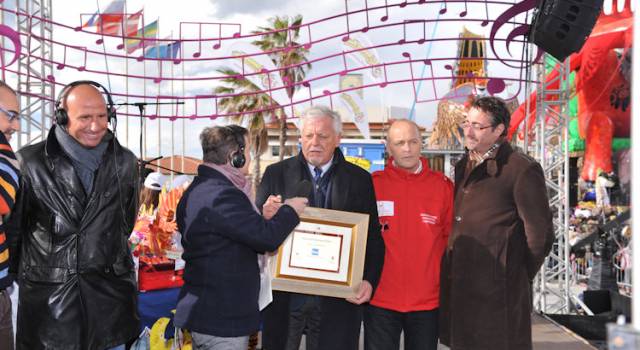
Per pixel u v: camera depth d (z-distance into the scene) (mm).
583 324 5582
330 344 2359
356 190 2465
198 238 2029
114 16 6184
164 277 3428
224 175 2092
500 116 2377
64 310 1912
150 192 3795
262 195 2510
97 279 1988
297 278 2275
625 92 7523
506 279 2326
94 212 1991
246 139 2184
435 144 16656
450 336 2459
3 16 5711
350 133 27406
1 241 1861
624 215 6047
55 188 1948
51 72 6070
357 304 2438
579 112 8641
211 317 1973
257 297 2098
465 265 2396
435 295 2592
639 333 718
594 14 3355
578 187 9953
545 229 2244
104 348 1995
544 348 4543
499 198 2369
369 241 2475
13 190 1814
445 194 2664
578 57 7441
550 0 3428
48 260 1937
